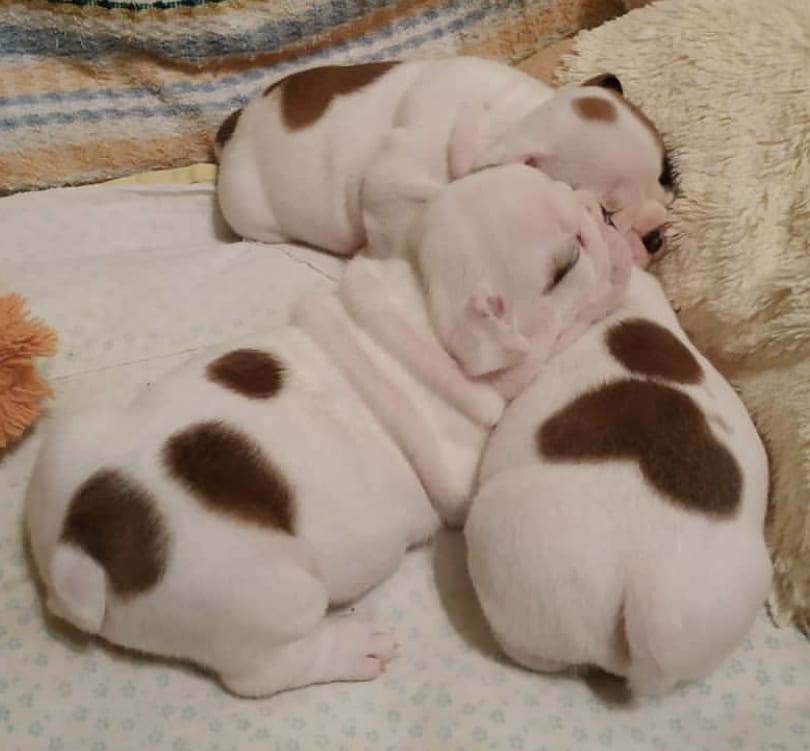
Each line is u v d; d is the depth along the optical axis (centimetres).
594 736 32
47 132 45
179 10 43
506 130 41
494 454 34
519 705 32
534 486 31
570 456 31
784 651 34
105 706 32
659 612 29
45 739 31
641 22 43
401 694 33
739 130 39
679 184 40
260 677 31
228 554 30
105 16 43
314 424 32
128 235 45
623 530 30
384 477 33
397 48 49
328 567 32
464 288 34
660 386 32
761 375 37
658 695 32
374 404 34
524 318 34
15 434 36
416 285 36
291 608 30
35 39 43
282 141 43
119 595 30
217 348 35
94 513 30
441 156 41
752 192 37
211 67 46
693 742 32
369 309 35
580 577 29
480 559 31
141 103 46
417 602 35
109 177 47
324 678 32
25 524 35
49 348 36
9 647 33
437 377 34
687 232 39
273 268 43
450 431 35
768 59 39
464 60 44
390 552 34
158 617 30
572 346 34
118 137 46
